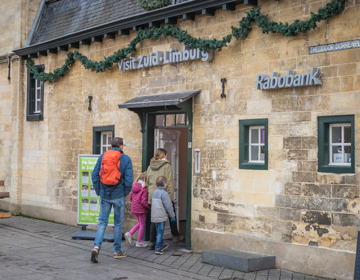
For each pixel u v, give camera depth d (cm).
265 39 815
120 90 1093
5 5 1462
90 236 1001
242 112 844
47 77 1273
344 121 711
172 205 881
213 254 794
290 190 768
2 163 1471
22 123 1404
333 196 714
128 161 811
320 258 720
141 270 745
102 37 1132
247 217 825
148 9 1023
